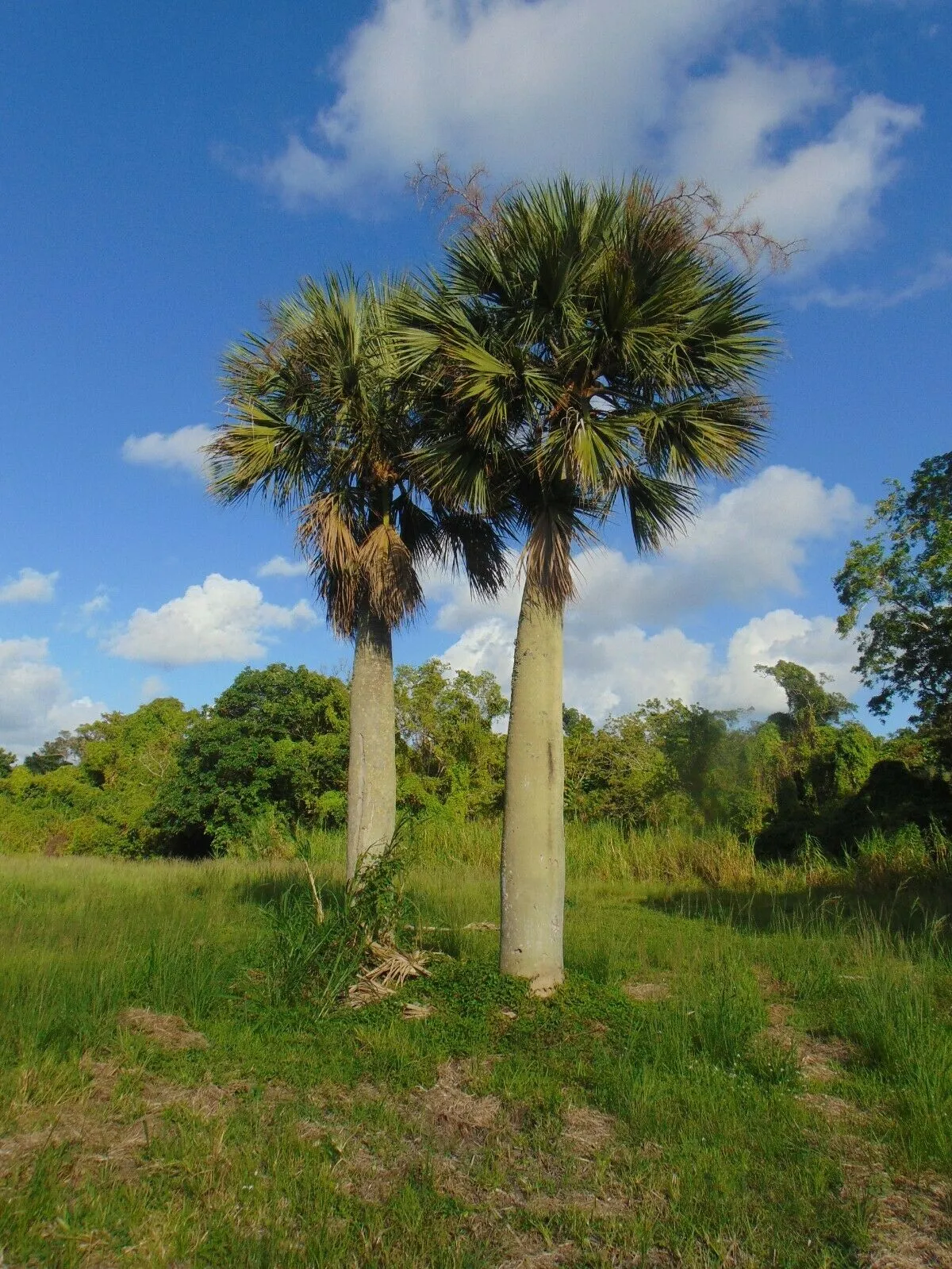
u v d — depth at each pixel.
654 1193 4.16
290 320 9.80
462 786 27.56
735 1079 5.60
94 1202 3.91
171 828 28.09
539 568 7.86
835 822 18.84
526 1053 6.09
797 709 33.53
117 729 43.72
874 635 23.41
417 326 7.82
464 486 7.81
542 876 7.50
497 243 7.53
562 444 7.34
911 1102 5.13
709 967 8.49
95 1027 6.12
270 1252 3.58
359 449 9.73
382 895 8.00
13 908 11.76
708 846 18.00
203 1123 4.81
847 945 9.51
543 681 7.81
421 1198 4.08
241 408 9.64
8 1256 3.50
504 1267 3.59
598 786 26.66
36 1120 4.79
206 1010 6.86
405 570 9.77
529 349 7.77
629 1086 5.33
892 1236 3.88
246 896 13.45
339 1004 7.15
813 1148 4.66
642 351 7.43
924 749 22.11
